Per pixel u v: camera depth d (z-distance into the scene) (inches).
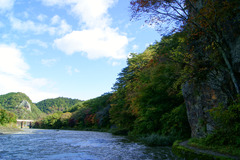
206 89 353.7
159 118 661.3
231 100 290.8
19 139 694.5
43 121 3848.4
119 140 675.4
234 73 281.7
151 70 738.8
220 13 258.8
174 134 542.6
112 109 1330.0
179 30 317.7
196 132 385.1
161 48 609.3
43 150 407.2
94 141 637.3
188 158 273.9
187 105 435.2
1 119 1284.4
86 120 2484.0
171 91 595.8
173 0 297.9
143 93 714.2
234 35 276.8
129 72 1278.3
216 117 292.8
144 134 722.2
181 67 389.1
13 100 7185.0
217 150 262.2
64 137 850.1
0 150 405.1
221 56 304.7
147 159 297.4
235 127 269.4
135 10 305.9
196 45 335.9
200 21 289.3
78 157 318.7
